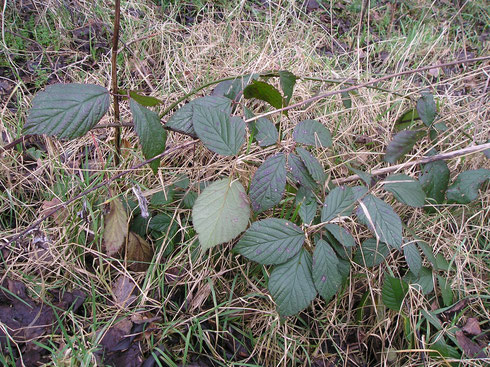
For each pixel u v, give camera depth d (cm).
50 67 239
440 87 271
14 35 240
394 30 334
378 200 155
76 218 166
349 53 290
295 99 224
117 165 176
